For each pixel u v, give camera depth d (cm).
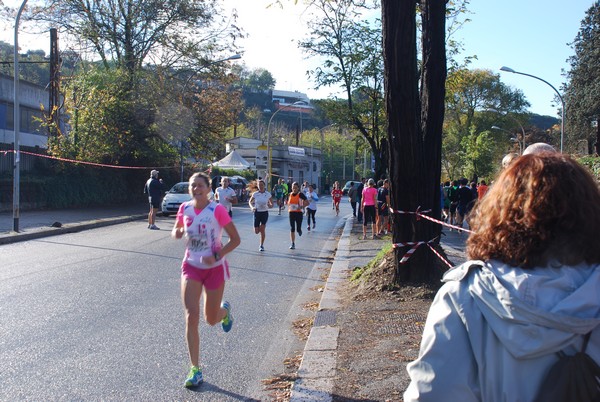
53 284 953
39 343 629
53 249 1400
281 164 7044
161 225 2159
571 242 179
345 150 9194
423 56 854
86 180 2864
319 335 633
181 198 2598
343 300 820
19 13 1678
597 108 3891
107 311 777
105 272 1082
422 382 184
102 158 3062
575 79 4088
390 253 855
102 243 1547
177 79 3331
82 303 820
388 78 788
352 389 473
